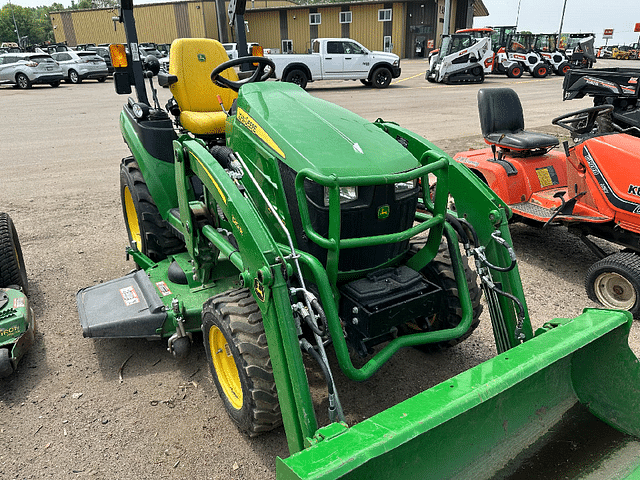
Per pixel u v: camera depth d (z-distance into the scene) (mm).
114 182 7496
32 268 4672
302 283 2127
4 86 21906
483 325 3752
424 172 2385
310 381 3070
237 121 2975
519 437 2170
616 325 2168
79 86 21562
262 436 2682
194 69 4320
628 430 2223
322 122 2660
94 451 2586
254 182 2527
